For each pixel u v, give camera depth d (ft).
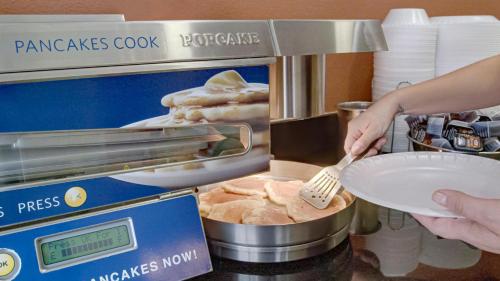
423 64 3.56
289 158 3.44
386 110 2.48
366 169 2.08
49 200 1.53
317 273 1.84
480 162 2.18
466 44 3.60
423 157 2.25
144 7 2.78
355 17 3.83
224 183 2.47
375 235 2.21
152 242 1.65
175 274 1.66
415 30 3.46
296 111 2.29
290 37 1.85
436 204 1.68
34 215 1.51
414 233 2.23
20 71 1.38
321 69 2.31
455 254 2.03
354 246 2.09
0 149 1.48
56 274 1.49
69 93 1.48
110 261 1.57
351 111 3.23
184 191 1.77
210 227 1.90
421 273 1.85
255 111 1.84
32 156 1.54
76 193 1.57
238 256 1.89
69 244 1.54
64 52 1.43
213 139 1.82
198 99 1.70
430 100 2.52
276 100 2.30
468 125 2.85
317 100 2.34
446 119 2.97
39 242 1.50
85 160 1.62
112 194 1.64
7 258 1.44
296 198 2.23
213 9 3.04
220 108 1.76
